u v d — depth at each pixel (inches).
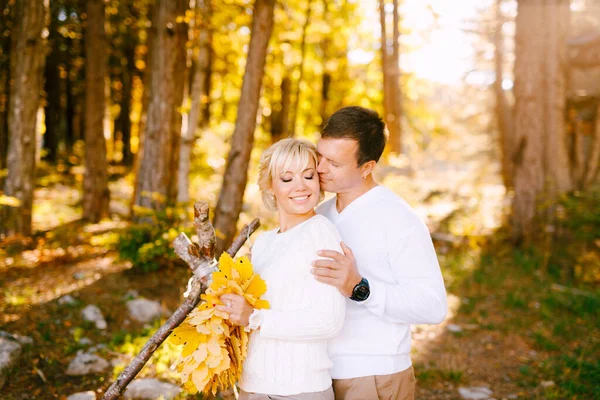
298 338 69.1
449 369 160.6
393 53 536.1
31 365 145.4
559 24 297.4
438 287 73.9
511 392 150.3
